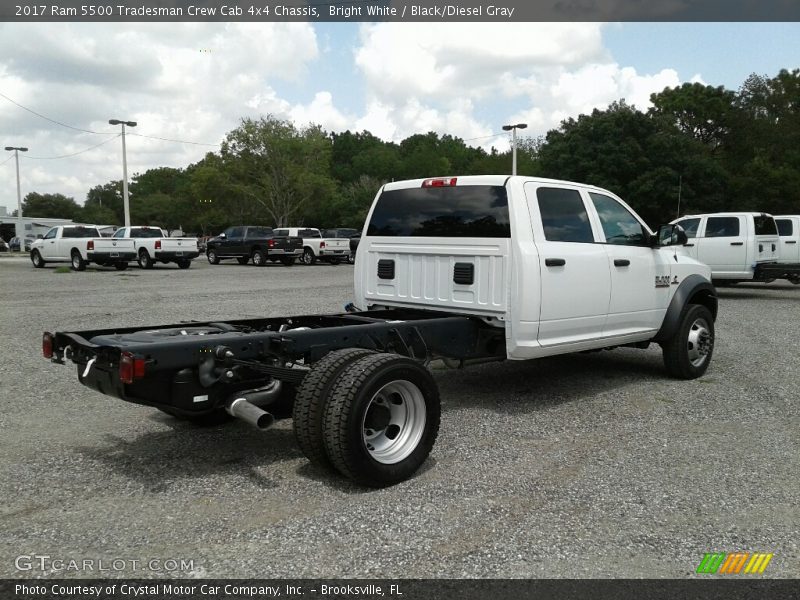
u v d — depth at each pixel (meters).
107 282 20.52
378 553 3.46
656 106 58.25
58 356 4.58
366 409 4.20
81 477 4.50
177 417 5.70
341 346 5.00
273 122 62.09
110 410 6.13
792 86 55.34
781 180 45.03
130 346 4.02
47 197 122.69
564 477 4.52
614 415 6.03
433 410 4.61
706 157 44.16
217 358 4.35
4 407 6.21
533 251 5.72
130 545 3.54
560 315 5.96
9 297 15.62
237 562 3.37
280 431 5.55
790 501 4.13
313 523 3.80
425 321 5.57
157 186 120.25
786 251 18.28
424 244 6.37
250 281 21.11
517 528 3.75
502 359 6.13
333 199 70.44
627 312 6.72
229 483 4.41
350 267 30.17
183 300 14.96
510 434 5.46
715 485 4.38
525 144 70.75
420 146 91.38
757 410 6.20
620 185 42.28
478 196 5.99
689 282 7.51
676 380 7.45
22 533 3.68
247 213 67.19
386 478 4.30
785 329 11.14
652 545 3.56
